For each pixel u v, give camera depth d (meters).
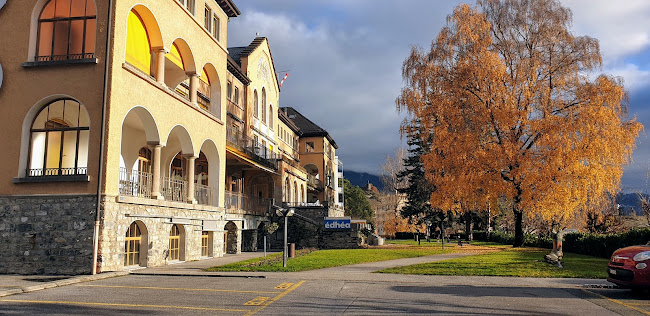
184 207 21.53
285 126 53.88
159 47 19.92
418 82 29.17
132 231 18.20
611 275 11.32
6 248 16.08
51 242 15.89
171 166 27.12
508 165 27.08
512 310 9.30
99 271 15.60
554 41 27.45
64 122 17.34
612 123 24.83
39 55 17.19
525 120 26.25
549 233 40.53
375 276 14.80
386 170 70.12
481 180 26.73
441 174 28.84
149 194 20.34
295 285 12.84
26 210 16.20
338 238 35.53
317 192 61.50
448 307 9.57
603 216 35.53
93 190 15.91
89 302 10.18
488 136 28.16
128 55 18.56
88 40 16.97
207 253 24.88
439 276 14.91
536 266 17.36
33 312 8.98
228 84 34.59
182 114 21.72
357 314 8.83
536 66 26.81
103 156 16.06
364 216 83.25
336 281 13.67
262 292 11.57
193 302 10.14
